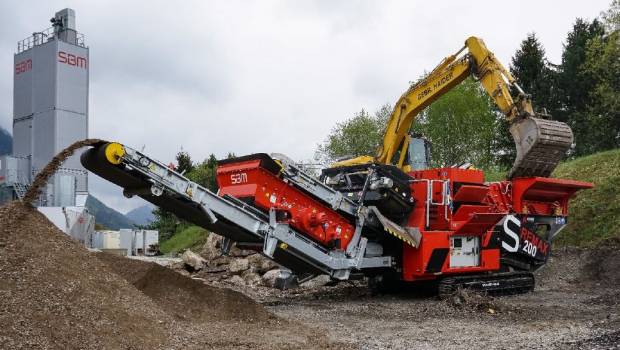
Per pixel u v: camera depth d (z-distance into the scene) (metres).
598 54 33.44
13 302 5.97
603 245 18.00
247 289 15.54
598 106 40.16
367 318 11.05
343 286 16.11
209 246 20.41
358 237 13.30
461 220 14.07
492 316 11.26
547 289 15.96
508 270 15.35
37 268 6.77
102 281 7.46
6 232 7.20
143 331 6.83
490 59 15.88
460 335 9.21
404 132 17.80
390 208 13.88
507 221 14.96
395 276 14.20
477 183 14.37
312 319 10.88
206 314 9.18
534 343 8.38
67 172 29.80
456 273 14.16
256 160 12.21
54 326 5.95
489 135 43.50
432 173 14.31
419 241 13.49
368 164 14.05
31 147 31.64
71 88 31.59
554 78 47.16
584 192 21.28
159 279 9.42
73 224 20.80
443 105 43.12
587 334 8.94
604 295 13.63
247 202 12.17
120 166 10.48
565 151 15.27
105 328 6.41
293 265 12.98
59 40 31.23
